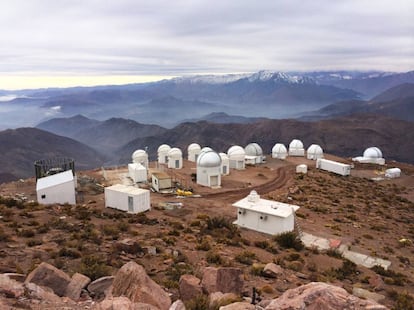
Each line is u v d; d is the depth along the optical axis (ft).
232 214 127.65
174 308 31.42
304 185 189.06
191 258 67.72
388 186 213.87
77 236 74.23
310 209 142.10
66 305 31.99
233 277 45.11
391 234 119.24
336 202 159.43
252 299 41.60
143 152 228.63
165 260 63.21
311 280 63.05
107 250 66.28
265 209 107.45
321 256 86.33
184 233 90.33
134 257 63.62
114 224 93.50
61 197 132.98
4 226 79.30
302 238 103.04
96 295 39.81
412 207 166.40
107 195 126.31
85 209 113.39
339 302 28.02
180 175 210.79
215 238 89.04
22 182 181.57
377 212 148.87
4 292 32.14
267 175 215.51
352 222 128.98
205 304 36.09
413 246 108.27
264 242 89.15
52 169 163.22
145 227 94.84
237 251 78.07
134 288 35.12
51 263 54.65
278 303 29.71
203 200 153.07
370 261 88.17
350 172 252.01
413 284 72.23
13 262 53.67
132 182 185.98
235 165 232.94
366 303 28.37
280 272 62.23
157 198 153.89
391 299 61.05
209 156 187.21
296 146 301.22
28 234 72.18
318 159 248.11
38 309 30.22
